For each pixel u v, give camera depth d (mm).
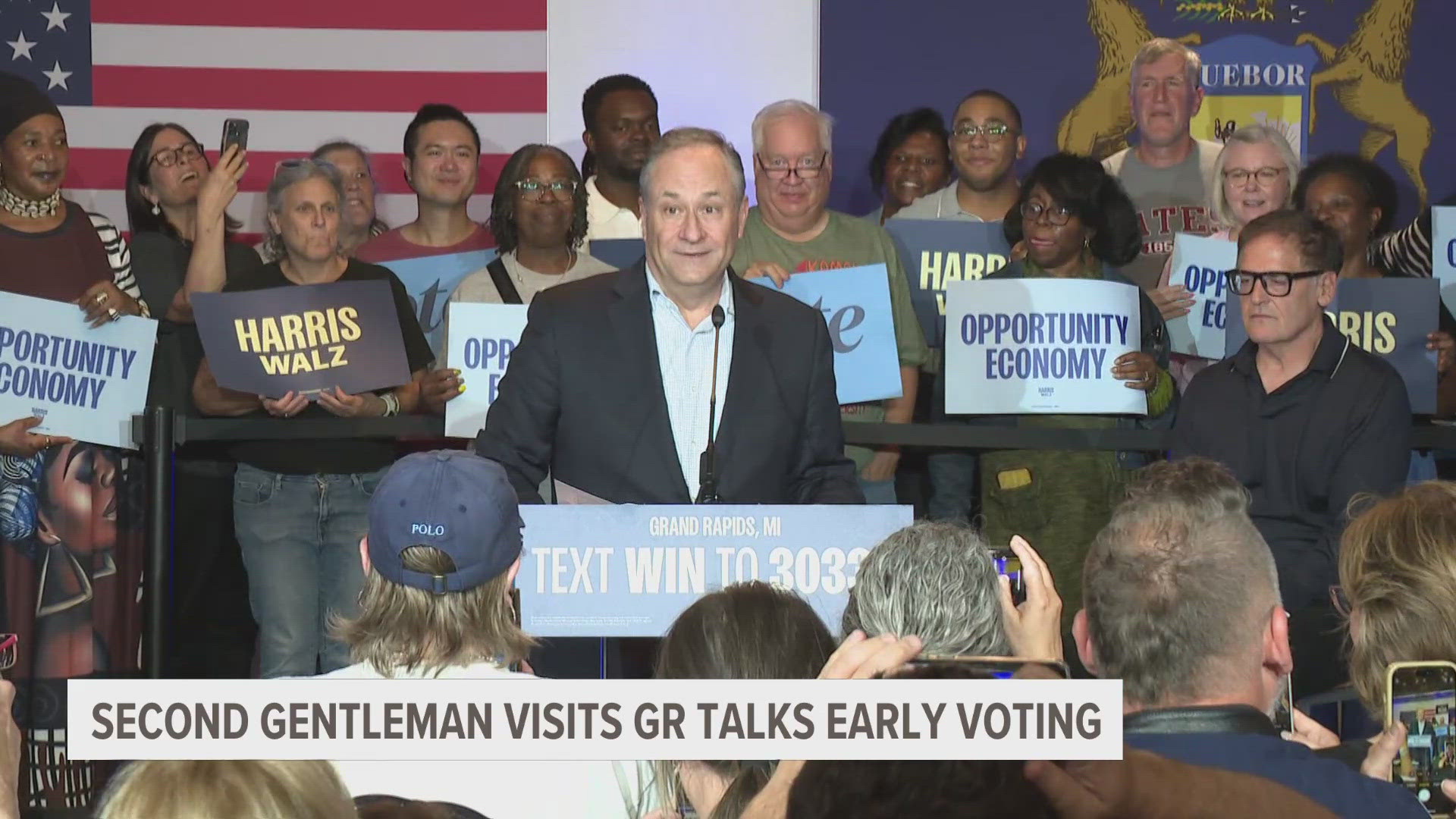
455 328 4684
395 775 2172
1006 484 4863
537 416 3639
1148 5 7152
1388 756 2010
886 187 6336
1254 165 5543
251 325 4676
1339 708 3857
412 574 2385
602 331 3645
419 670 2379
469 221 5863
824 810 1255
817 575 3113
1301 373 4359
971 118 5762
